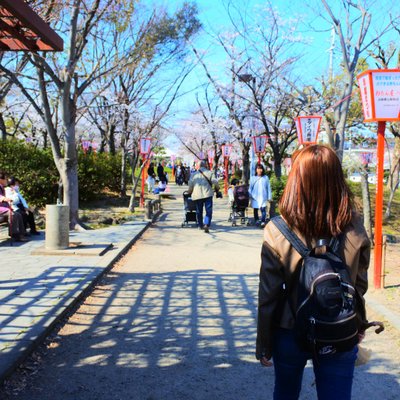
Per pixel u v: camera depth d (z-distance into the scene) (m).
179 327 4.71
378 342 4.26
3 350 3.65
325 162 1.95
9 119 28.47
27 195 14.53
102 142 28.45
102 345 4.17
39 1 7.43
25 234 9.76
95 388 3.32
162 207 19.08
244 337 4.45
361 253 1.98
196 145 39.28
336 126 10.45
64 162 11.07
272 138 18.77
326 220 1.93
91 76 10.91
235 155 36.00
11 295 5.36
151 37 11.23
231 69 17.95
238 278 6.91
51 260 7.51
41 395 3.19
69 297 5.30
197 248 9.54
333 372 1.90
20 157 14.74
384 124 5.89
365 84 5.78
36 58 9.71
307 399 3.22
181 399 3.19
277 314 2.01
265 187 13.05
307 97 14.11
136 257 8.42
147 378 3.51
